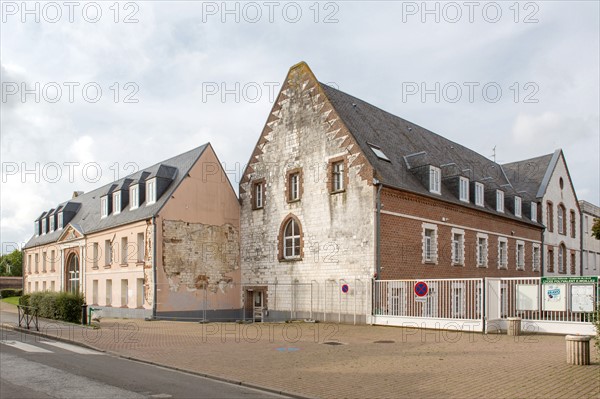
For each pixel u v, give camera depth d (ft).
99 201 119.75
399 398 27.73
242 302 91.25
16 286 186.29
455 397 27.81
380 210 70.59
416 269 75.00
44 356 40.29
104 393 28.02
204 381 32.55
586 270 141.69
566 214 131.34
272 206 87.45
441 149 104.73
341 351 44.70
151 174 92.94
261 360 40.01
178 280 84.58
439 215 80.79
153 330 63.10
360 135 79.66
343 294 73.20
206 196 90.02
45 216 140.77
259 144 91.45
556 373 33.17
